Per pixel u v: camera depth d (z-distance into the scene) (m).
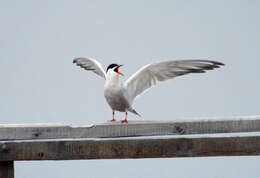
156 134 6.88
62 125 7.05
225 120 6.71
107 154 6.75
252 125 6.63
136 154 6.70
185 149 6.64
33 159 6.85
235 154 6.55
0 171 6.94
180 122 6.82
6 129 7.10
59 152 6.81
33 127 7.07
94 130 7.00
